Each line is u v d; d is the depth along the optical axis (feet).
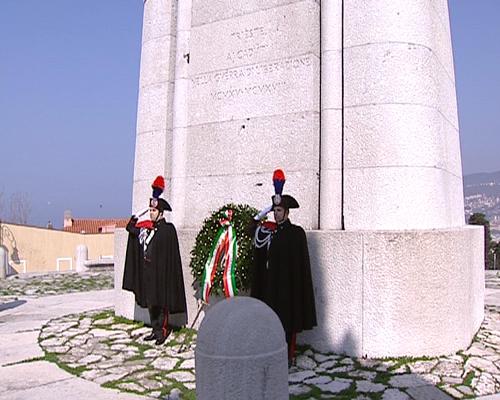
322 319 19.97
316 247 20.26
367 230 19.99
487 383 16.35
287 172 23.61
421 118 21.34
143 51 30.22
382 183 20.89
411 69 21.36
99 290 45.39
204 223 23.18
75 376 17.69
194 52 27.78
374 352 18.97
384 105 21.12
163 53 29.09
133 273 23.72
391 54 21.30
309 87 23.27
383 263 19.04
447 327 19.45
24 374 17.94
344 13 22.38
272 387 9.70
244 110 25.45
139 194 29.09
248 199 24.82
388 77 21.20
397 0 21.62
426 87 21.67
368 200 21.09
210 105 26.84
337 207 21.91
